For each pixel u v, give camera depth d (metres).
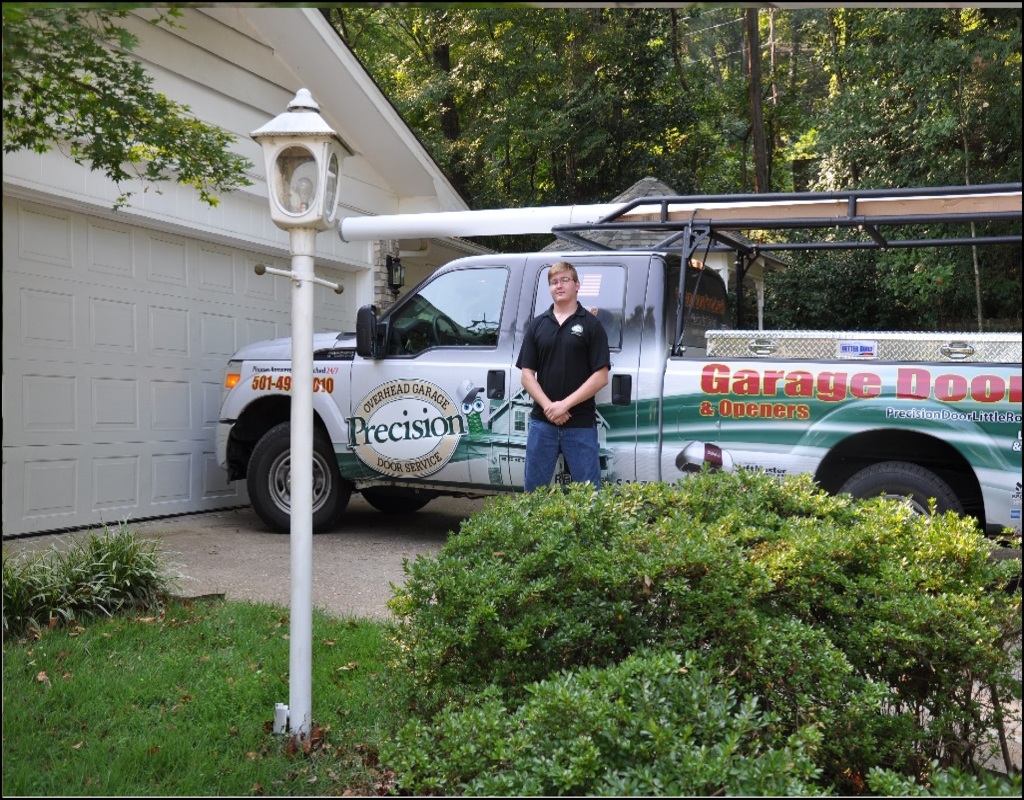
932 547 3.37
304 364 3.66
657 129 20.31
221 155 5.40
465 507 9.62
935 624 3.06
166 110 5.00
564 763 2.59
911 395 5.83
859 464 6.28
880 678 3.23
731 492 3.84
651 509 3.71
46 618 4.84
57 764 3.31
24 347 7.15
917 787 2.62
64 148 7.25
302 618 3.61
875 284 16.17
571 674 2.81
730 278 8.94
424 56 22.00
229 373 8.03
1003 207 6.16
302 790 3.21
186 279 8.68
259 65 9.35
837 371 5.98
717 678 2.99
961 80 13.44
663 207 6.45
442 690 3.32
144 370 8.24
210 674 4.18
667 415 6.33
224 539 7.57
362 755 3.49
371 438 7.37
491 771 2.69
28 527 7.18
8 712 3.71
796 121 26.52
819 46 24.28
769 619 3.07
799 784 2.44
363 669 4.32
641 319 6.52
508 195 21.20
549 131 18.34
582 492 3.64
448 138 21.30
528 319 6.92
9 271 7.02
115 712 3.82
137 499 8.19
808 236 16.48
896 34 14.34
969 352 5.84
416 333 7.31
